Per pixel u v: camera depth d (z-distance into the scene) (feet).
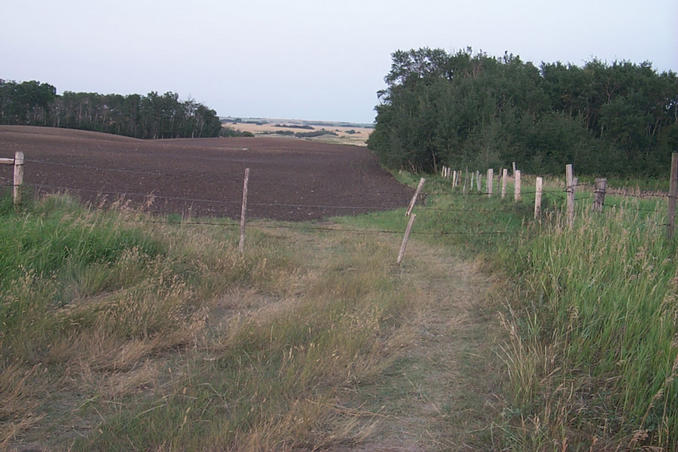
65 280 21.88
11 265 20.67
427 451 12.19
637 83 169.27
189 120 376.48
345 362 16.47
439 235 40.78
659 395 12.43
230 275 25.73
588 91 174.91
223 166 120.26
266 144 255.29
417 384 15.67
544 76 185.57
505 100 145.79
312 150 229.66
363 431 12.84
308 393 14.56
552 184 78.28
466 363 17.28
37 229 24.54
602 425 12.94
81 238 24.62
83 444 11.62
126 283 22.52
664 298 16.66
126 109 346.33
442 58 191.21
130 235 27.02
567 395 14.21
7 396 13.43
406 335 19.26
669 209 25.50
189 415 12.97
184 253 27.37
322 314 20.56
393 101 159.53
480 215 45.32
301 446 12.13
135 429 12.17
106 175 77.41
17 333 16.39
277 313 20.66
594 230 25.77
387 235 42.88
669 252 23.73
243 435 11.94
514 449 11.84
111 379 15.02
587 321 17.94
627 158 147.02
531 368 14.85
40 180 64.08
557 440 12.06
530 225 34.65
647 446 11.86
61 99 324.60
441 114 133.39
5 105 300.40
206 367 16.05
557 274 22.40
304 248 36.09
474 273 30.01
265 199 70.08
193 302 22.15
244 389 14.33
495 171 102.78
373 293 24.31
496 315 21.63
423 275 29.71
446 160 132.67
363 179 118.73
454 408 14.19
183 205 56.65
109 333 17.63
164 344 17.52
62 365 15.57
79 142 155.02
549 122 137.80
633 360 15.14
